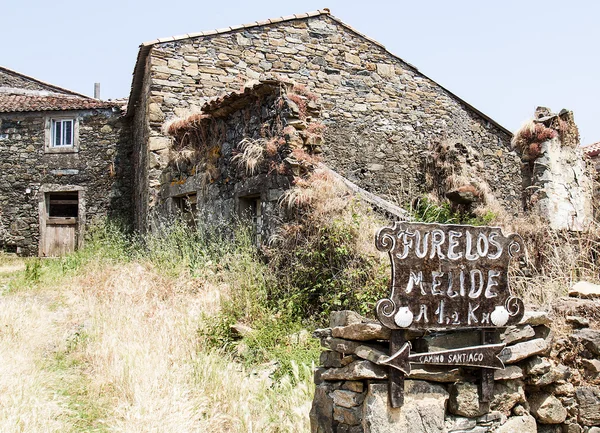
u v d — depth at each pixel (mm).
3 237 16703
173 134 11125
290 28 13484
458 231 3734
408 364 3535
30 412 4512
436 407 3598
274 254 7785
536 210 8250
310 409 4418
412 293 3578
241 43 13086
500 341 3830
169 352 6078
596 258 7176
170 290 8250
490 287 3777
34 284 10039
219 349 6305
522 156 8688
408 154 13961
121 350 5934
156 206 12008
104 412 4898
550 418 4043
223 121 9773
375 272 6797
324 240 7219
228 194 9312
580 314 4738
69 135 17047
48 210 16953
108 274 9273
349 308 6758
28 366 5629
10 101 17406
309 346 6219
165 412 4543
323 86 13539
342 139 13461
